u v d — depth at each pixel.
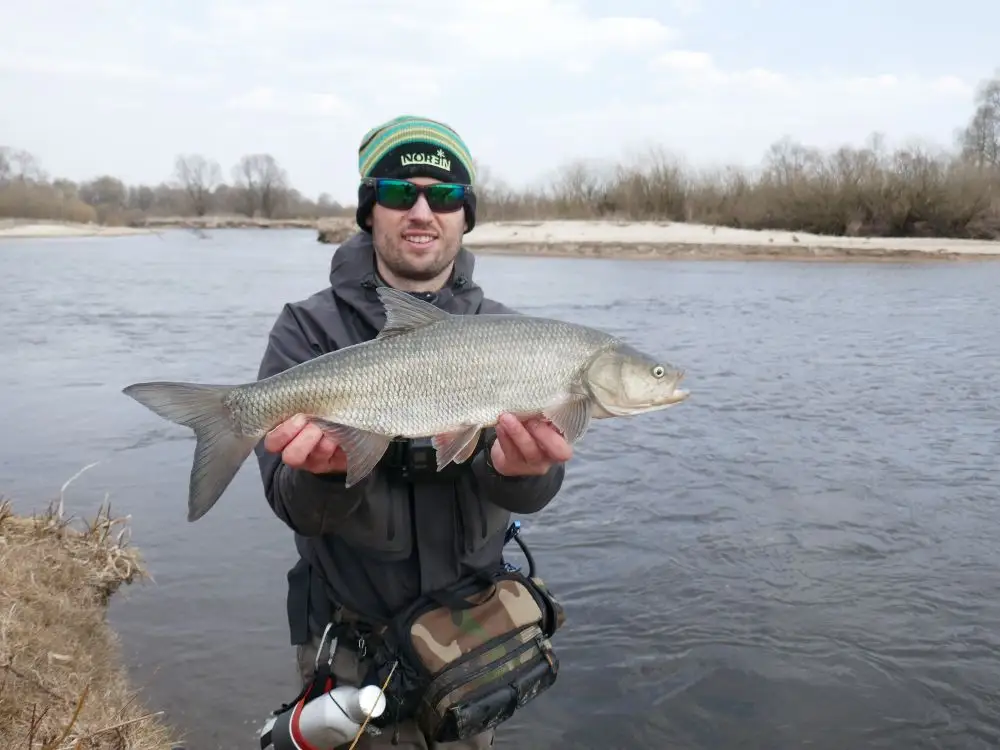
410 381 0.99
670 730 1.47
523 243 12.91
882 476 2.61
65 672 1.40
